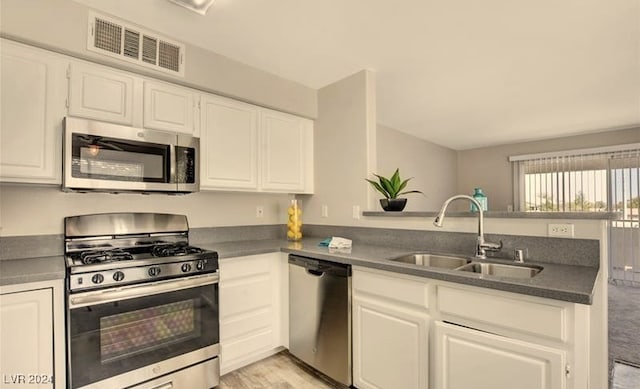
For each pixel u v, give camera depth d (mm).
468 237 2039
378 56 2410
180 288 1841
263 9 1828
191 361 1886
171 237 2381
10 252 1833
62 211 2004
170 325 1811
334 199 2865
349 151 2740
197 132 2270
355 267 1918
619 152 4781
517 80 2893
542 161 5504
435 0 1762
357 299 1904
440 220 1866
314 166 3064
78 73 1796
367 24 1990
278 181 2771
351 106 2730
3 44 1582
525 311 1255
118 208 2217
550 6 1807
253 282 2307
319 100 3023
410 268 1602
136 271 1682
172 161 2059
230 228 2812
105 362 1590
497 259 1840
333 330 2010
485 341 1343
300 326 2266
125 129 1890
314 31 2072
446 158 6148
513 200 5809
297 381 2098
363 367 1862
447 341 1464
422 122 4445
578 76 2814
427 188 5613
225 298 2154
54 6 1688
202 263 1945
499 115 4070
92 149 1771
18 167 1612
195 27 2012
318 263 2125
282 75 2723
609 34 2111
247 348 2262
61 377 1508
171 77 2104
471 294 1405
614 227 4828
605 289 1537
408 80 2881
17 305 1416
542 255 1729
